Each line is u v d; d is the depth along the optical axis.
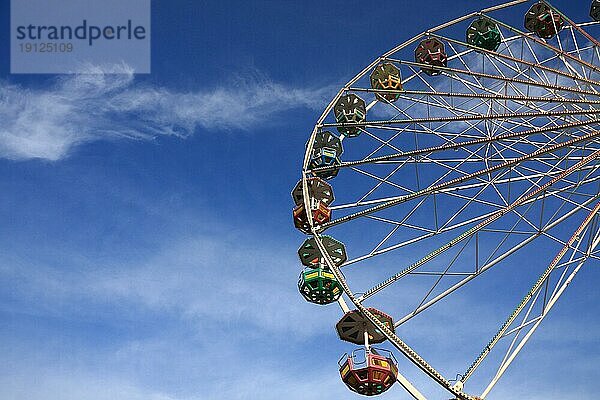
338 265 26.45
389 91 30.64
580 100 25.66
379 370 24.48
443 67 31.25
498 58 30.30
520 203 24.52
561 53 28.50
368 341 25.67
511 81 27.81
